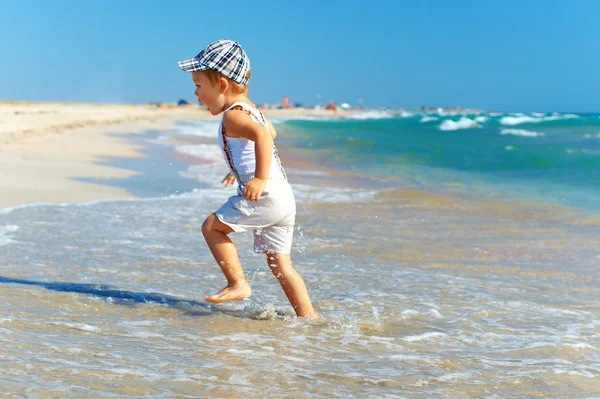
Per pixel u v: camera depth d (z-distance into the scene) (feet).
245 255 16.62
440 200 28.68
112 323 10.10
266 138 10.49
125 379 7.39
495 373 8.65
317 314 11.41
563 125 120.47
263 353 8.97
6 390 6.73
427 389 7.89
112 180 31.07
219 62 10.77
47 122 73.10
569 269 16.25
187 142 67.10
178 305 11.60
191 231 19.24
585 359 9.44
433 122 166.30
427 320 11.41
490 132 101.24
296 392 7.45
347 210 25.49
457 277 15.10
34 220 19.70
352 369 8.48
